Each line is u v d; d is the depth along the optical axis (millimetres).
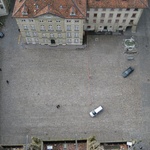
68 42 104188
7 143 88562
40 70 100938
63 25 94688
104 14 100188
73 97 96438
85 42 106062
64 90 97500
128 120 93000
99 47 105312
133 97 96875
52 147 77438
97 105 95250
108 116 93562
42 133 90625
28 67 101500
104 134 90625
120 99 96438
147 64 102688
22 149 78125
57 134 90438
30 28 96812
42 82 98875
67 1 89250
